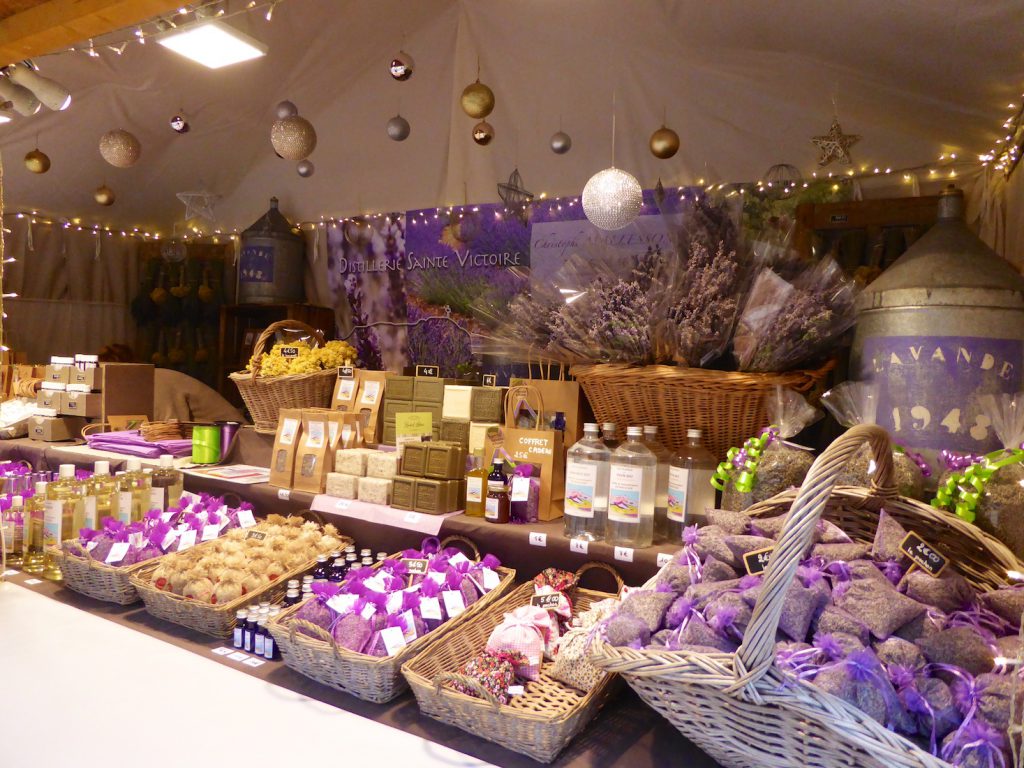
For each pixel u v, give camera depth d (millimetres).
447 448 2381
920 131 3357
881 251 3277
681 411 2117
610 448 2191
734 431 2062
